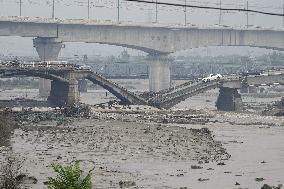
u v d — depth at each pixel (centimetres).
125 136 18575
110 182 11056
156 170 12525
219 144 17338
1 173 11350
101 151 15212
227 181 11369
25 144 16325
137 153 15000
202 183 11131
